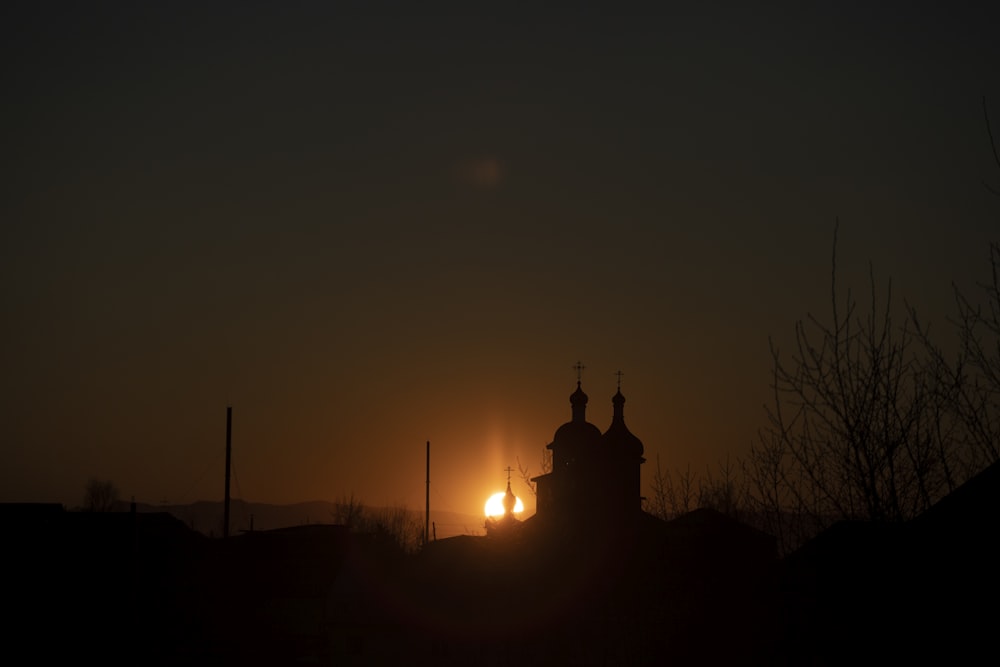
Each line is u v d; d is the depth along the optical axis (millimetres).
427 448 122625
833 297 19625
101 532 78250
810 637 21984
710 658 28844
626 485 81875
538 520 64875
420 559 89688
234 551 90562
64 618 69125
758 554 28484
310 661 82750
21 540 75000
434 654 75938
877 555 18719
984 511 19406
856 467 18531
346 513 146000
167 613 77938
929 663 18234
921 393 18469
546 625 52031
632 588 34094
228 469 91438
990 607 18469
